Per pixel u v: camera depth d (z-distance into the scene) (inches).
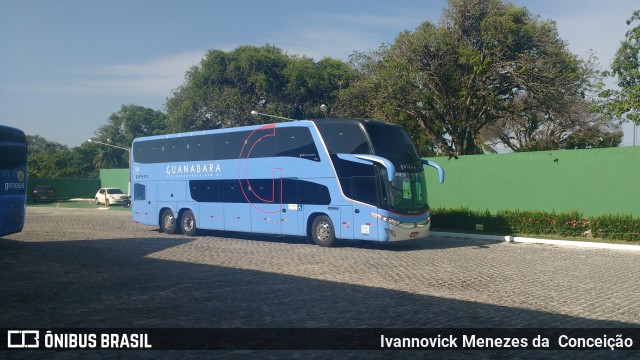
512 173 957.8
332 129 734.5
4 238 822.5
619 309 357.7
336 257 625.0
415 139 1448.1
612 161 842.2
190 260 591.8
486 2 1282.0
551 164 909.2
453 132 1378.0
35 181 2406.5
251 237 888.9
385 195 681.6
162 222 949.2
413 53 1290.6
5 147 682.2
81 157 3449.8
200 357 255.1
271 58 2203.5
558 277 486.3
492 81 1293.1
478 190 1002.7
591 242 735.7
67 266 541.3
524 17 1280.8
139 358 254.5
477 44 1311.5
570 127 1584.6
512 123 1640.0
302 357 255.6
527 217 867.4
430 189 1070.4
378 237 676.1
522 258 618.8
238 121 2188.7
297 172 762.8
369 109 1385.3
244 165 827.4
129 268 530.3
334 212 719.1
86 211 1600.6
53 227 1037.8
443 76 1302.9
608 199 845.2
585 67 1294.3
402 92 1298.0
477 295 402.0
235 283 449.7
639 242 741.9
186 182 909.2
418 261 591.2
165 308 356.8
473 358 256.7
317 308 357.1
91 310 350.9
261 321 322.7
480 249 711.7
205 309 354.0
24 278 470.3
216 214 860.0
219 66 2207.2
